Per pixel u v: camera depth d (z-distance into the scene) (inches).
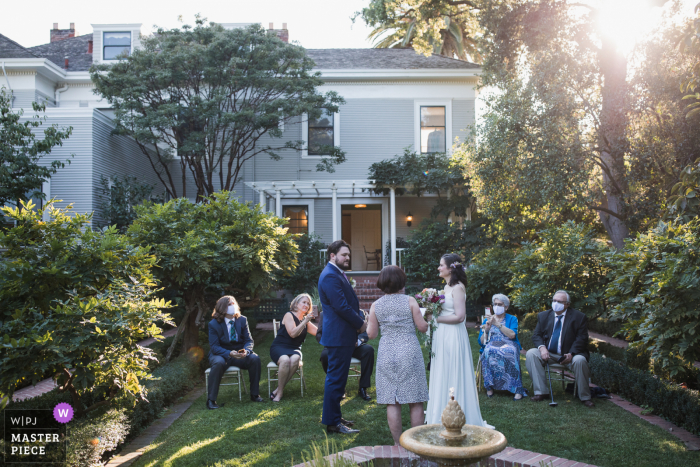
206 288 323.0
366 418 202.8
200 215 321.4
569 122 405.1
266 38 547.2
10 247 182.5
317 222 682.2
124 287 180.7
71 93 637.3
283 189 589.6
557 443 171.3
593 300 279.6
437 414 170.4
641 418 197.9
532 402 224.8
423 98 675.4
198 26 547.2
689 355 171.3
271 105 544.1
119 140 555.5
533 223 484.7
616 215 442.0
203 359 312.2
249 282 305.3
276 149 603.8
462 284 177.6
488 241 562.9
